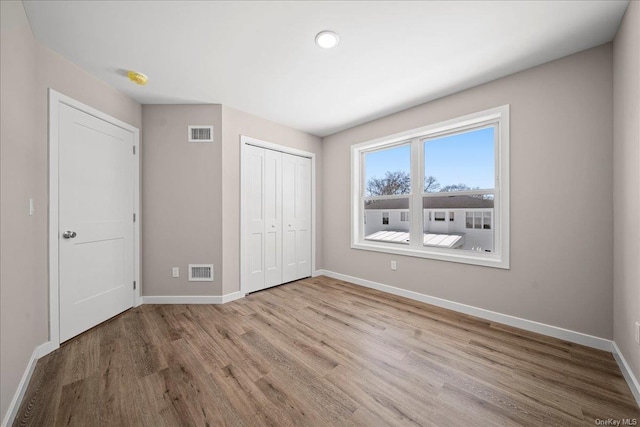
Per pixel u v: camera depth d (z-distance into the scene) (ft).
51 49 6.17
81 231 6.98
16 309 4.65
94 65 6.88
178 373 5.23
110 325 7.47
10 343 4.35
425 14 5.17
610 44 5.89
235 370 5.33
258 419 4.08
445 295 8.81
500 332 6.96
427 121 9.21
